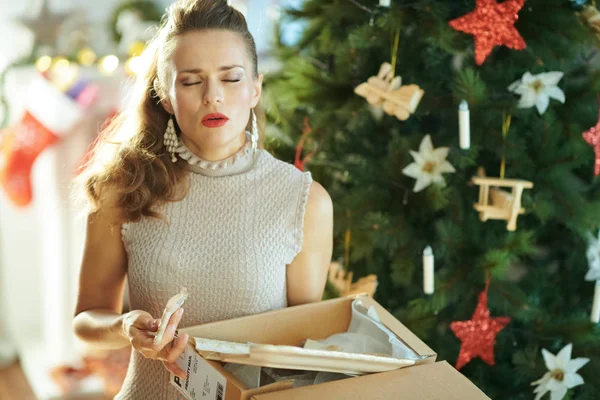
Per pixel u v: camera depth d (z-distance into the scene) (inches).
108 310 58.4
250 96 55.1
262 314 53.2
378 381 45.2
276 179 58.1
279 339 54.2
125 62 110.5
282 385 44.4
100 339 55.5
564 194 71.8
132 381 59.2
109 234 58.0
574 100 70.7
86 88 111.4
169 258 56.2
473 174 74.6
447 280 74.3
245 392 43.1
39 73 110.4
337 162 76.7
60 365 122.4
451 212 73.9
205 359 46.4
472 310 76.2
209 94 52.5
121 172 56.9
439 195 71.6
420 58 72.2
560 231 77.3
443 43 67.6
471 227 74.1
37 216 123.8
